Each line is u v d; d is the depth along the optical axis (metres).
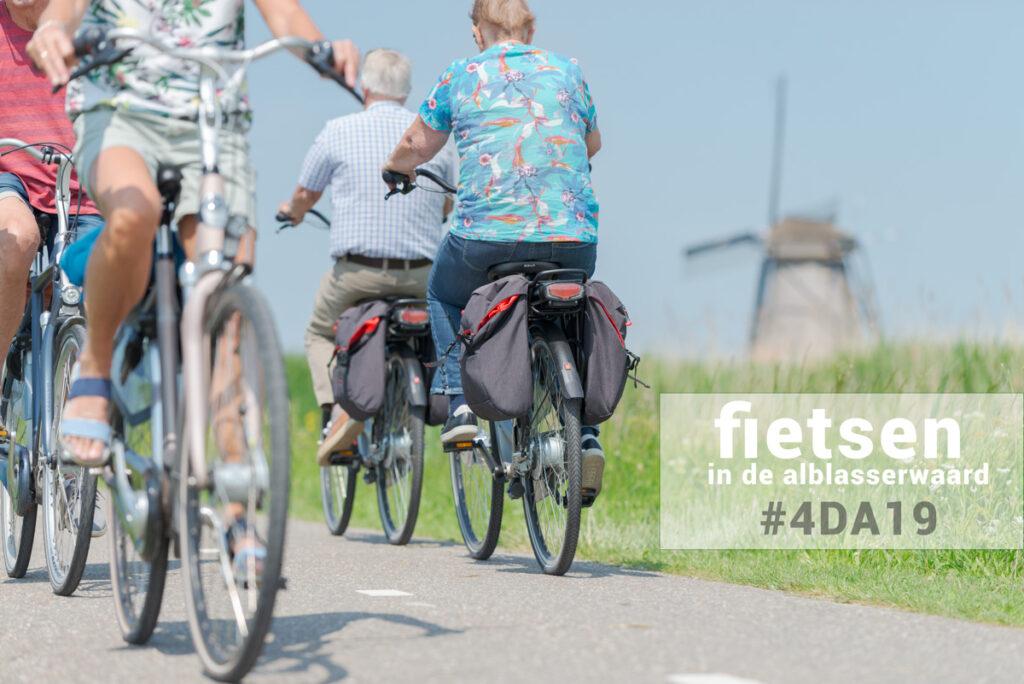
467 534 24.88
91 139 14.30
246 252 14.33
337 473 30.88
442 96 21.80
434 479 37.38
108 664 14.16
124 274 13.87
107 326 14.31
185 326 13.28
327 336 28.59
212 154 13.79
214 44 14.75
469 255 21.31
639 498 31.88
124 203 13.59
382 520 28.44
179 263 14.19
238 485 12.53
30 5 20.08
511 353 20.41
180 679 13.30
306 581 20.77
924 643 15.38
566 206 21.09
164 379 13.66
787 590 20.23
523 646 14.70
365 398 25.83
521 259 21.14
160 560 14.30
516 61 21.47
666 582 20.73
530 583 20.44
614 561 24.03
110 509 15.55
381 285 26.80
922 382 33.62
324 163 26.83
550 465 20.91
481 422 23.36
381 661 13.82
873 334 38.03
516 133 21.06
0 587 20.61
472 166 21.23
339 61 13.67
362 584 20.33
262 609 12.07
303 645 14.72
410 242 26.67
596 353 20.44
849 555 24.14
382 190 26.75
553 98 21.30
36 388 19.91
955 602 18.70
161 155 14.37
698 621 16.59
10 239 19.50
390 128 27.08
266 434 12.11
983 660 14.47
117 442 14.58
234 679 12.73
